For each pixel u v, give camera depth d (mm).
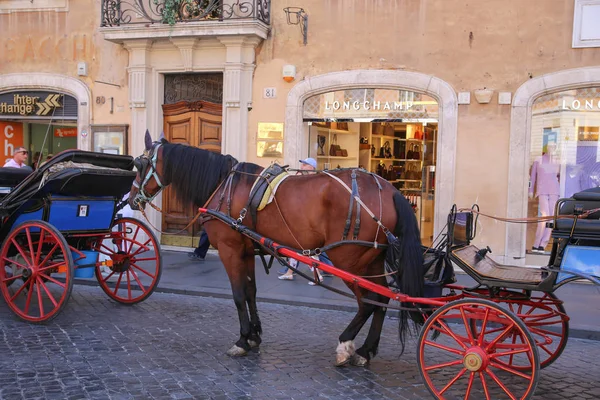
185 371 5410
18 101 13508
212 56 11969
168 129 12703
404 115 11211
